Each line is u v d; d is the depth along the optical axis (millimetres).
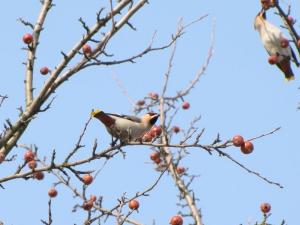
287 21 13961
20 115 10344
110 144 10258
